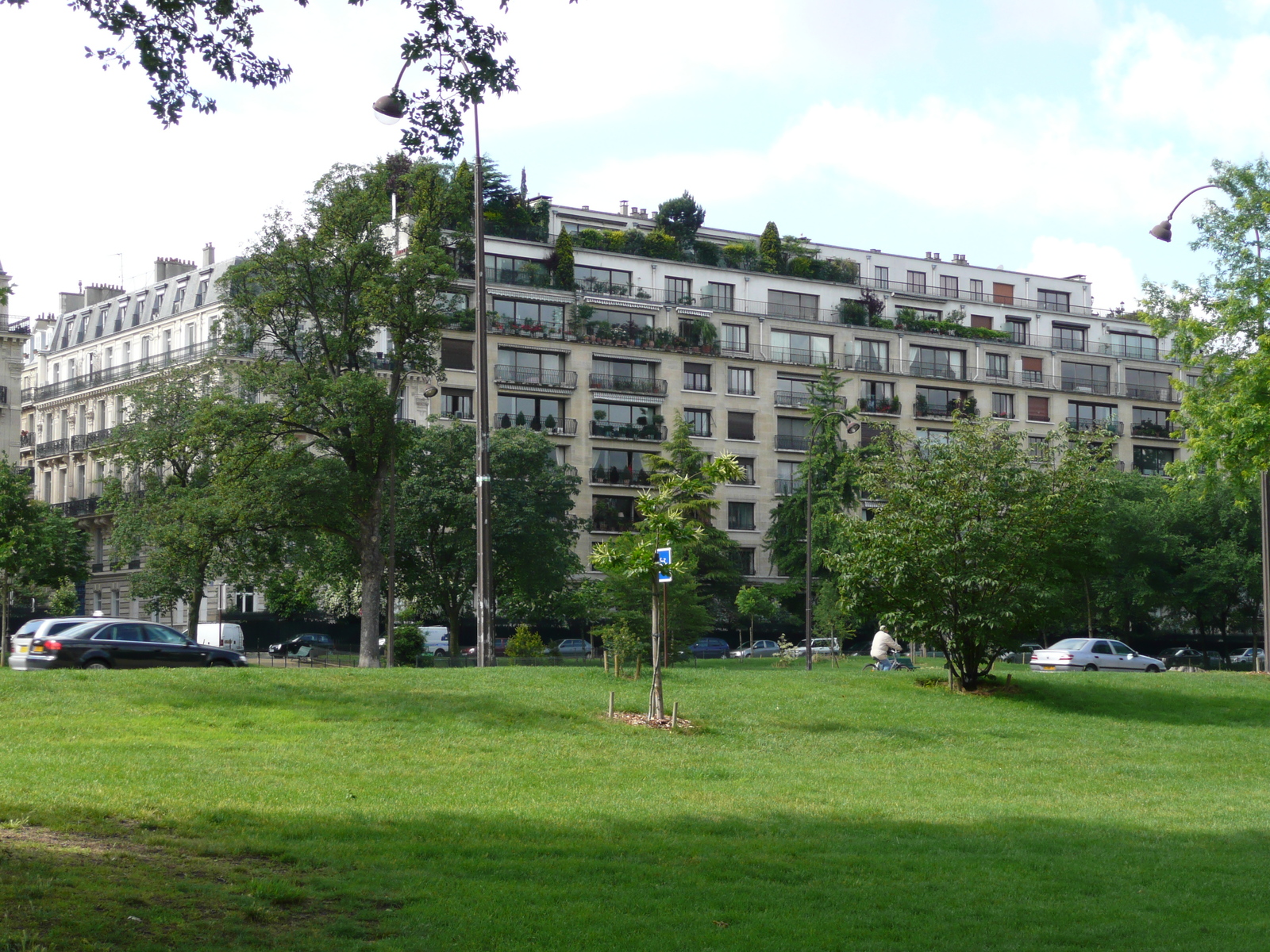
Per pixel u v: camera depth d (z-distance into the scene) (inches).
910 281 4065.0
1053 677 1277.1
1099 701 1138.7
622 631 1138.0
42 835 427.2
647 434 3341.5
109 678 919.0
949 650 1169.4
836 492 2999.5
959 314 3978.8
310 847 432.5
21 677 909.8
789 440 3553.2
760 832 521.7
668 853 461.4
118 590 3034.0
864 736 874.1
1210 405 1275.8
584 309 3302.2
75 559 2506.2
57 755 615.2
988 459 1161.4
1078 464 1171.3
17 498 2272.4
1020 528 1116.5
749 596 2965.1
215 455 1894.7
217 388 1892.2
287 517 1807.3
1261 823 606.2
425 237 1867.6
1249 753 902.4
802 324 3624.5
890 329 3740.2
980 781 717.9
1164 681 1263.5
